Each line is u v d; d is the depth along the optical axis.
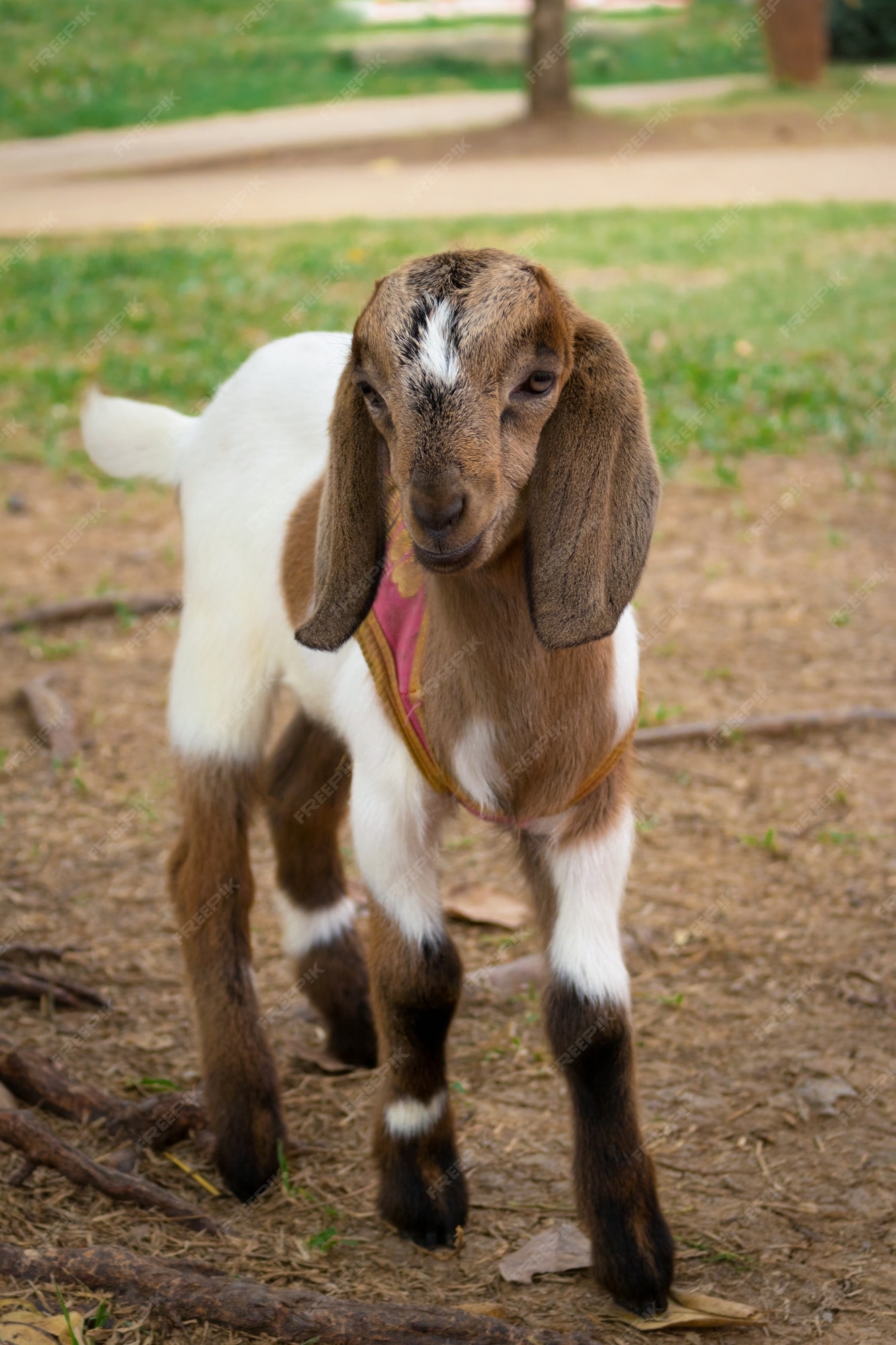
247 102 26.70
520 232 15.35
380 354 2.70
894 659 6.80
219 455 4.05
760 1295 3.33
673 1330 3.22
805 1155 3.82
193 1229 3.53
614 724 3.23
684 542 8.12
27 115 25.48
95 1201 3.59
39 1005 4.52
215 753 3.95
